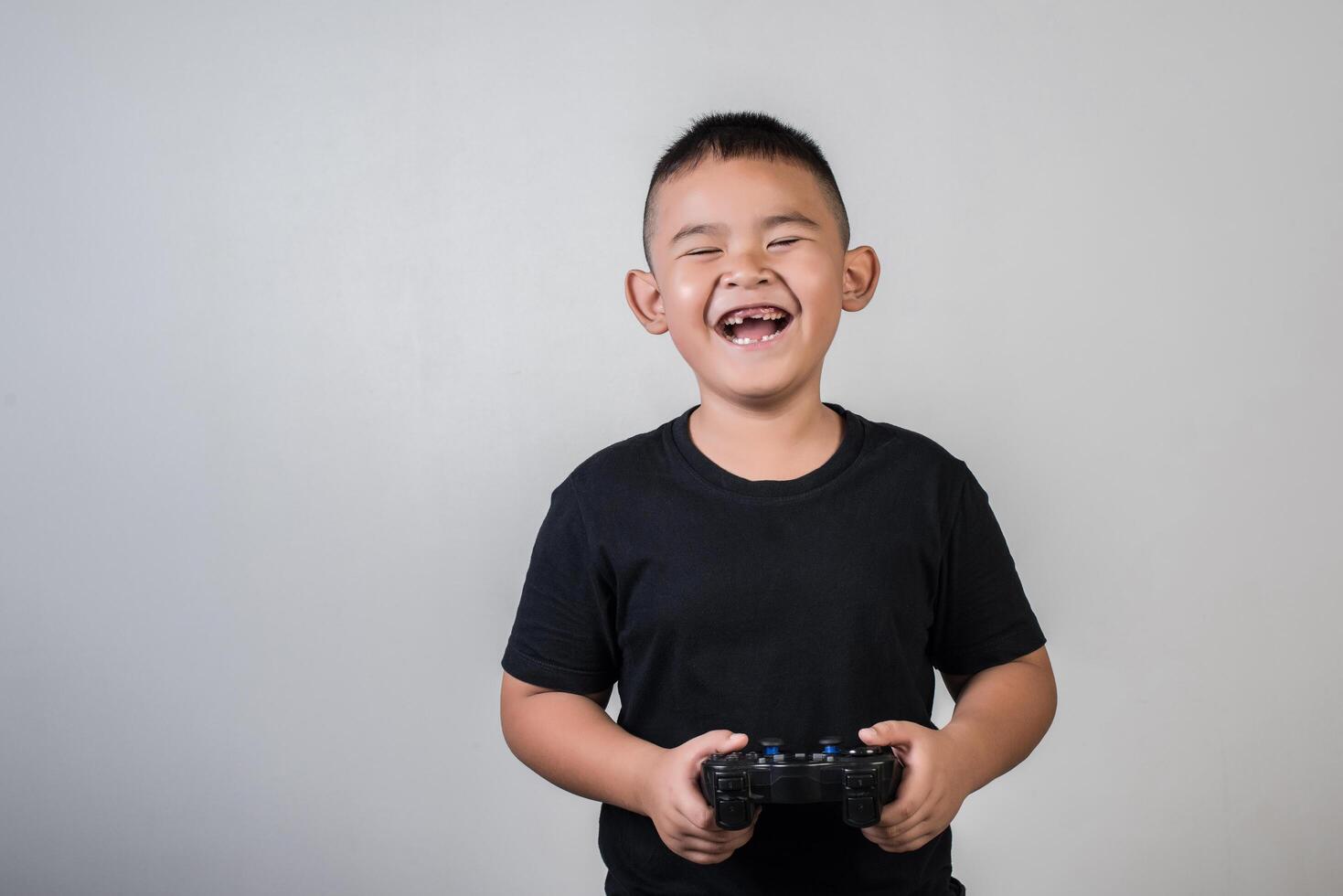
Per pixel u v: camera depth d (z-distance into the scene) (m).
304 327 1.85
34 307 1.89
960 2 1.77
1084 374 1.78
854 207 1.77
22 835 1.90
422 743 1.84
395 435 1.84
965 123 1.77
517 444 1.82
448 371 1.83
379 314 1.84
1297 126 1.77
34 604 1.90
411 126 1.83
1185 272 1.78
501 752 1.83
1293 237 1.77
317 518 1.86
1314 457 1.79
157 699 1.88
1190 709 1.80
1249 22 1.77
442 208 1.83
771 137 0.97
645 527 0.94
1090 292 1.77
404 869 1.84
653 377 1.80
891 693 0.92
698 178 0.95
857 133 1.77
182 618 1.88
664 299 0.97
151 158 1.87
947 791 0.83
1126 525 1.79
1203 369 1.78
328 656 1.86
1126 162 1.77
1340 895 1.79
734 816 0.77
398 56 1.83
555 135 1.81
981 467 1.78
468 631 1.84
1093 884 1.80
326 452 1.85
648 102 1.80
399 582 1.84
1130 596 1.79
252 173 1.85
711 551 0.92
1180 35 1.76
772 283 0.92
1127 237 1.77
